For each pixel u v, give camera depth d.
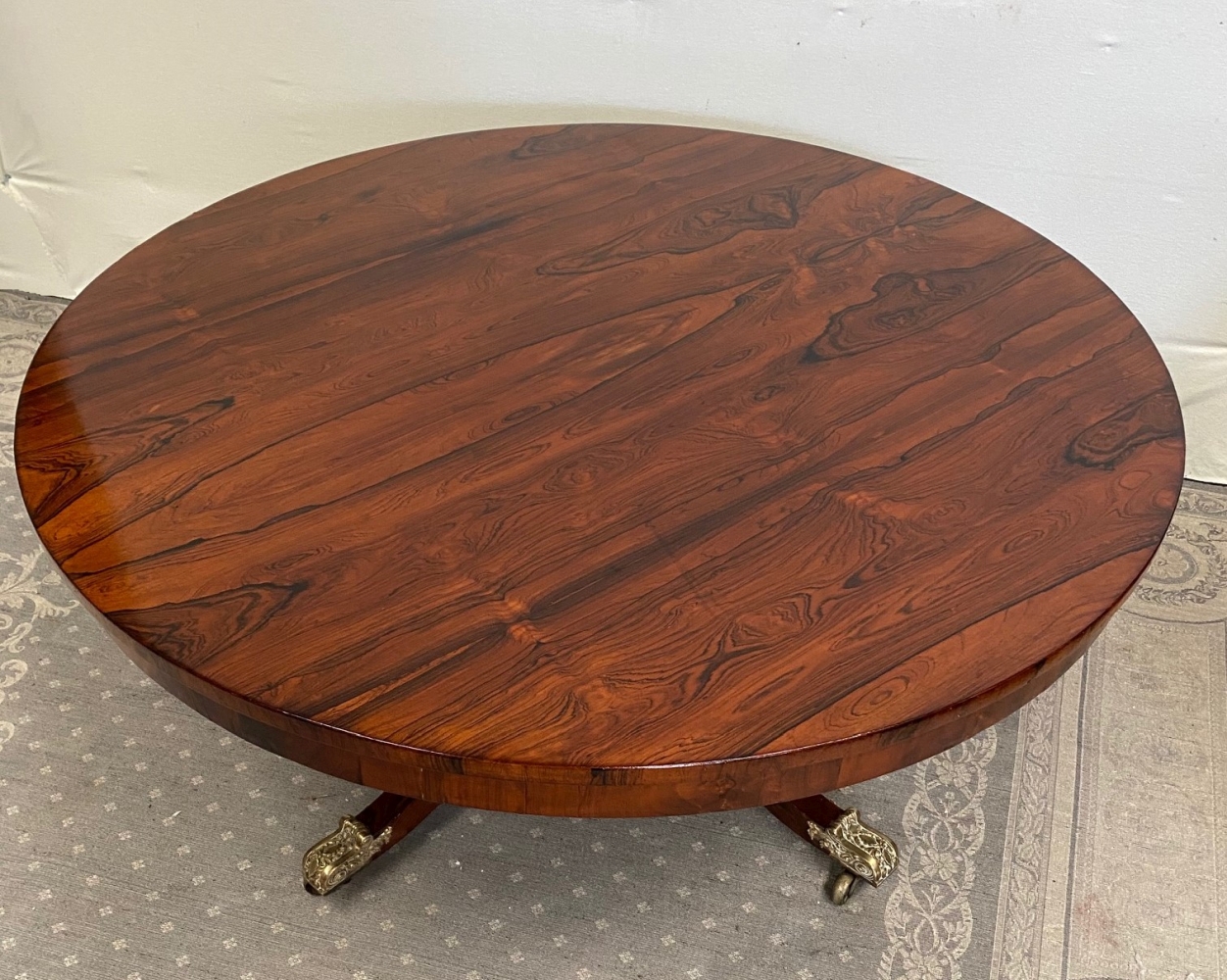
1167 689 1.48
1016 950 1.22
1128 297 1.68
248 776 1.37
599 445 1.01
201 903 1.24
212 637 0.82
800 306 1.19
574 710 0.78
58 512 0.93
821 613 0.85
